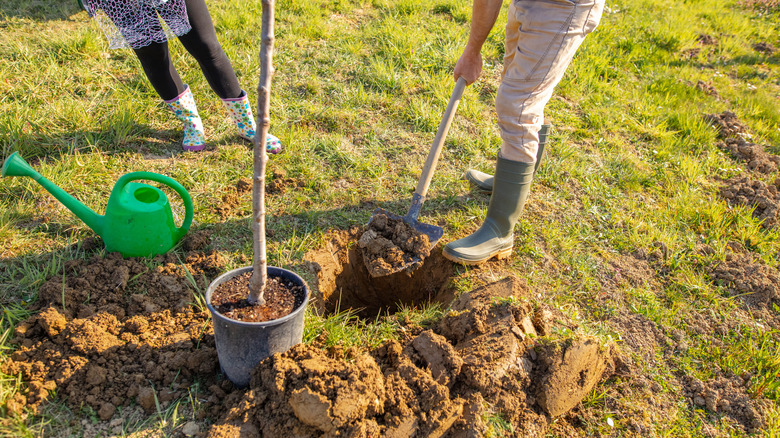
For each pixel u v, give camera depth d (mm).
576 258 3236
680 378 2658
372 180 3648
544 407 2352
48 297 2455
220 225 3082
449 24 5750
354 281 3318
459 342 2561
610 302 2980
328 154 3785
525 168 2867
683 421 2471
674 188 3971
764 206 3852
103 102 3900
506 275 3045
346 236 3229
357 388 2025
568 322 2748
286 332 2129
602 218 3588
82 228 2906
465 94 4668
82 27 4703
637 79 5551
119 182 2629
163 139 3699
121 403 2162
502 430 2234
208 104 4059
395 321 2762
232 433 1994
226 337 2061
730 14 7691
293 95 4355
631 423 2428
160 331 2412
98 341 2260
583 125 4609
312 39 5133
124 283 2559
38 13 4852
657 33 6434
